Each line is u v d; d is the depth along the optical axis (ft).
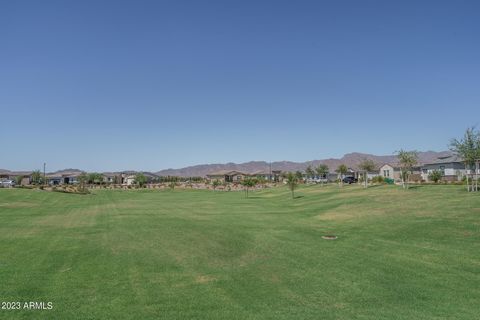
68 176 434.71
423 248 44.62
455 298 28.48
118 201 153.48
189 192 250.57
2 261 41.73
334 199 116.26
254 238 56.29
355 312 25.94
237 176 454.81
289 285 32.27
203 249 48.26
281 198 154.20
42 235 61.05
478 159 96.53
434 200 82.28
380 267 37.50
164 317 25.11
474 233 49.19
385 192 113.91
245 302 28.04
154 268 38.42
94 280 33.99
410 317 25.00
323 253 44.62
